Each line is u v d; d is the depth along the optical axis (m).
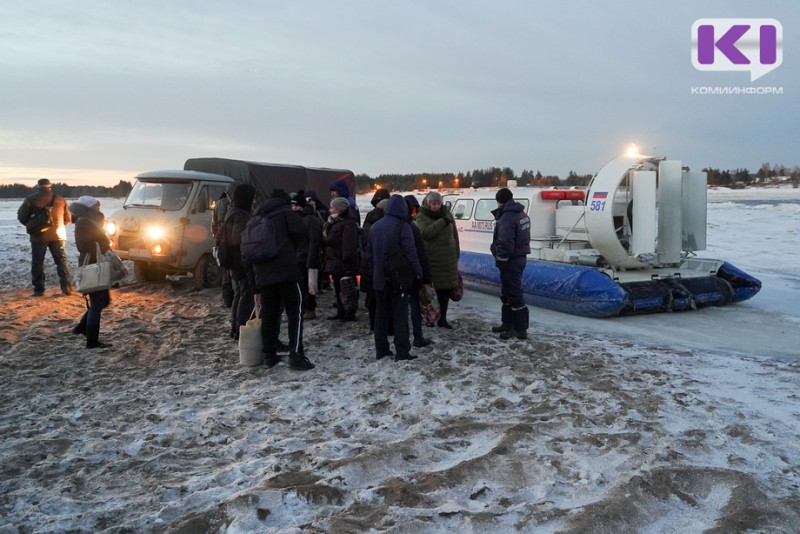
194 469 4.21
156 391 5.86
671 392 5.55
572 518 3.35
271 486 3.76
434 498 3.67
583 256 10.31
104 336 8.04
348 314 8.82
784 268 14.40
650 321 9.04
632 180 9.72
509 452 4.28
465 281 12.05
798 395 5.49
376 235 6.76
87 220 7.28
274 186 14.04
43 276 11.27
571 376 6.09
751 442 4.39
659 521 3.39
